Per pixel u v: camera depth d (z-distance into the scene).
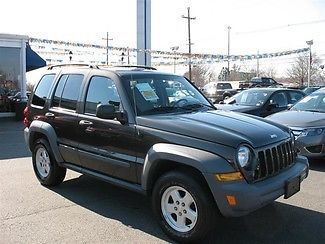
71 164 5.97
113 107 4.99
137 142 4.79
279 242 4.42
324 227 4.81
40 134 6.57
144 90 5.21
